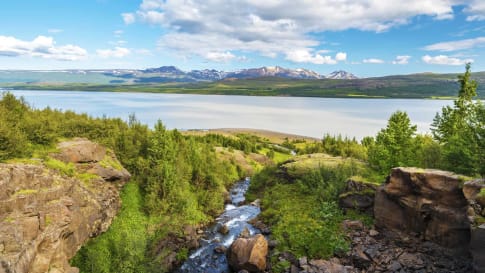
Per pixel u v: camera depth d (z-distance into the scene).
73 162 32.00
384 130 50.53
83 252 28.20
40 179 24.14
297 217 40.72
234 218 47.50
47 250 21.70
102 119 50.28
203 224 43.75
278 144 156.00
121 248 30.42
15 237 19.14
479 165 31.14
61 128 37.56
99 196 31.83
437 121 47.41
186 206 42.97
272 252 34.25
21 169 23.00
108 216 32.78
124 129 50.03
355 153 82.31
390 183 33.94
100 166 35.03
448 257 27.34
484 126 32.38
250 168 91.62
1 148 24.36
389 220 33.81
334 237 33.94
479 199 24.19
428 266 27.09
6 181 20.94
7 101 34.84
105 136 43.66
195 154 56.75
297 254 32.91
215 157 75.19
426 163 41.09
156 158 44.72
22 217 20.55
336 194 43.47
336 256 31.89
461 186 27.50
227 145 117.31
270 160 112.50
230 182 73.12
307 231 36.47
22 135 27.69
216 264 33.84
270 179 64.81
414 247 29.95
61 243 23.67
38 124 31.27
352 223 36.03
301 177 56.06
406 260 28.47
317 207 42.38
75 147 32.91
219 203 50.84
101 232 31.27
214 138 120.94
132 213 36.91
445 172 30.81
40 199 22.80
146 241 33.22
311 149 97.06
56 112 45.09
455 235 27.27
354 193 39.94
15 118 31.44
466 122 37.28
